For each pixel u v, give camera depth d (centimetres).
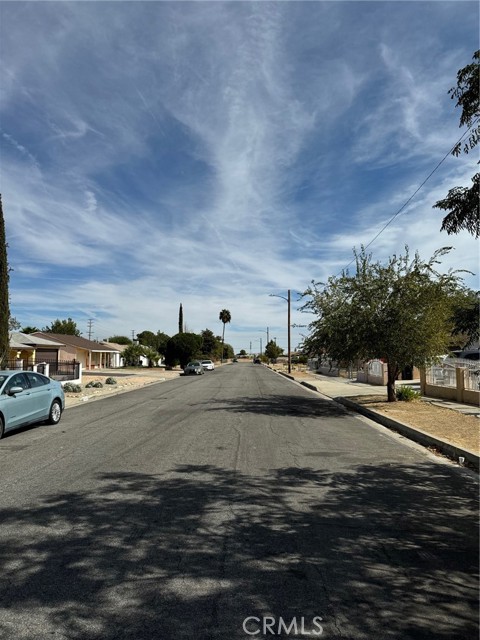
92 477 739
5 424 1073
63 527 527
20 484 700
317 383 3134
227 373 5044
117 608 361
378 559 455
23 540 491
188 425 1280
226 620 347
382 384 2905
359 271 1689
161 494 651
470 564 447
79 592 384
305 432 1177
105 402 1981
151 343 12700
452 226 552
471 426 1200
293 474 766
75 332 9181
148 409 1680
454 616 359
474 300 599
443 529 535
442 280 1600
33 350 4034
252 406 1758
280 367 7462
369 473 781
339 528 534
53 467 803
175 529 523
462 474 784
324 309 1723
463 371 1742
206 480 724
